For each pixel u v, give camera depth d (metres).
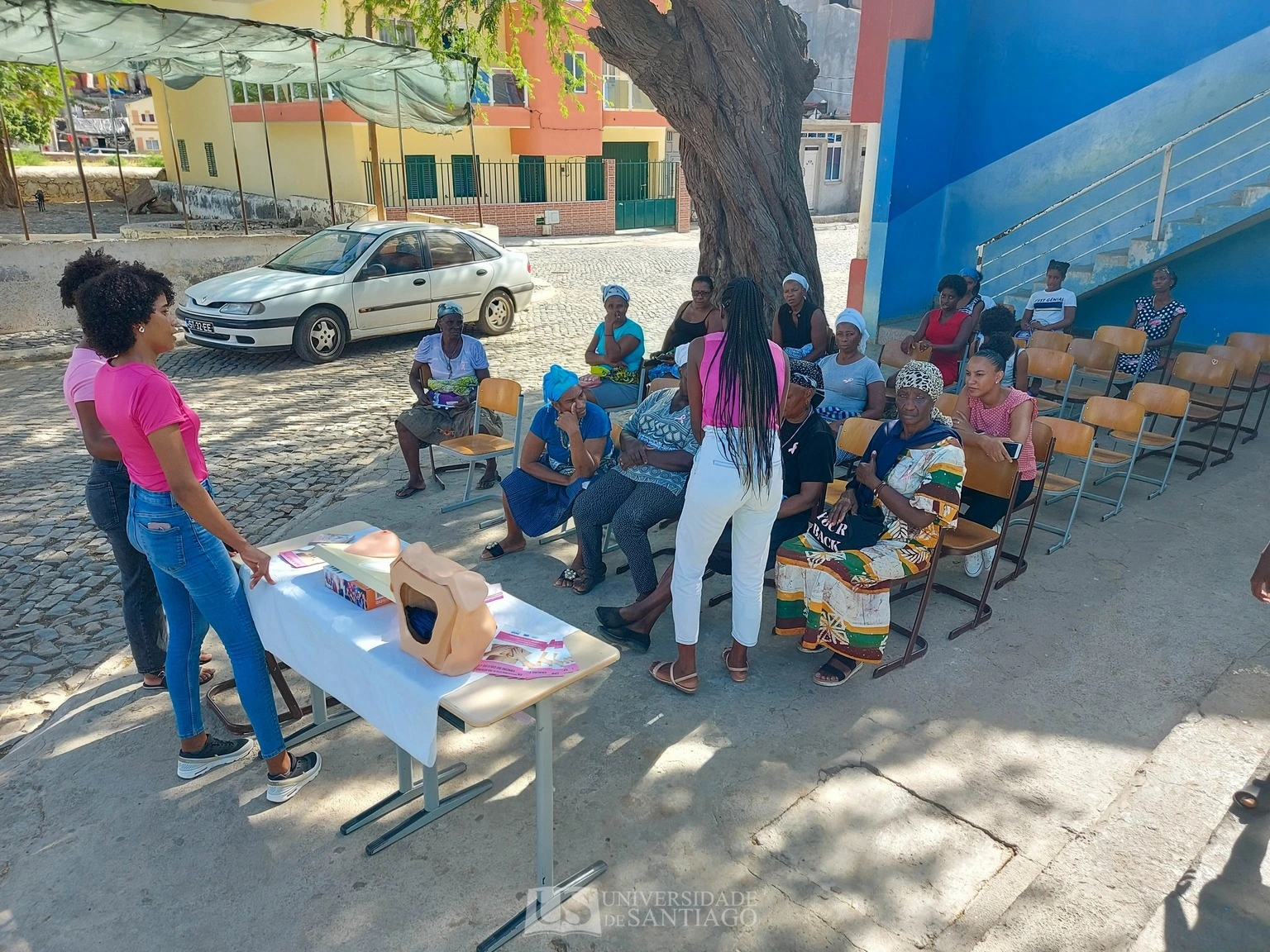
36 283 10.75
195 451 2.77
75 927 2.60
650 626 4.03
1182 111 8.90
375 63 12.31
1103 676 3.82
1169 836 2.88
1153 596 4.52
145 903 2.68
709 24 6.98
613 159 25.06
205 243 11.75
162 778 3.25
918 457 3.75
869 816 3.02
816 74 7.66
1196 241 8.13
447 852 2.89
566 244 22.38
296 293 9.62
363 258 10.20
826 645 3.76
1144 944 2.48
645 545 4.15
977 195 10.47
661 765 3.29
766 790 3.15
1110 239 9.64
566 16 10.59
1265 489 6.00
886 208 9.97
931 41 9.62
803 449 3.96
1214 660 3.91
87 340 2.59
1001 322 5.74
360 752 3.40
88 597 4.61
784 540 4.31
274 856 2.87
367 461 6.75
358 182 19.81
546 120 22.47
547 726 2.54
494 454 5.55
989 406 4.75
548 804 2.60
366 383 9.15
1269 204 7.60
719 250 8.00
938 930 2.56
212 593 2.88
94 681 3.87
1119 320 9.88
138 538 2.83
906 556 3.68
